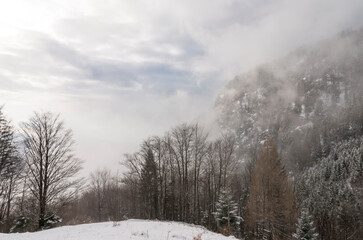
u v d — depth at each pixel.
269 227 29.64
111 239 9.61
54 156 20.12
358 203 55.16
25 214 22.30
